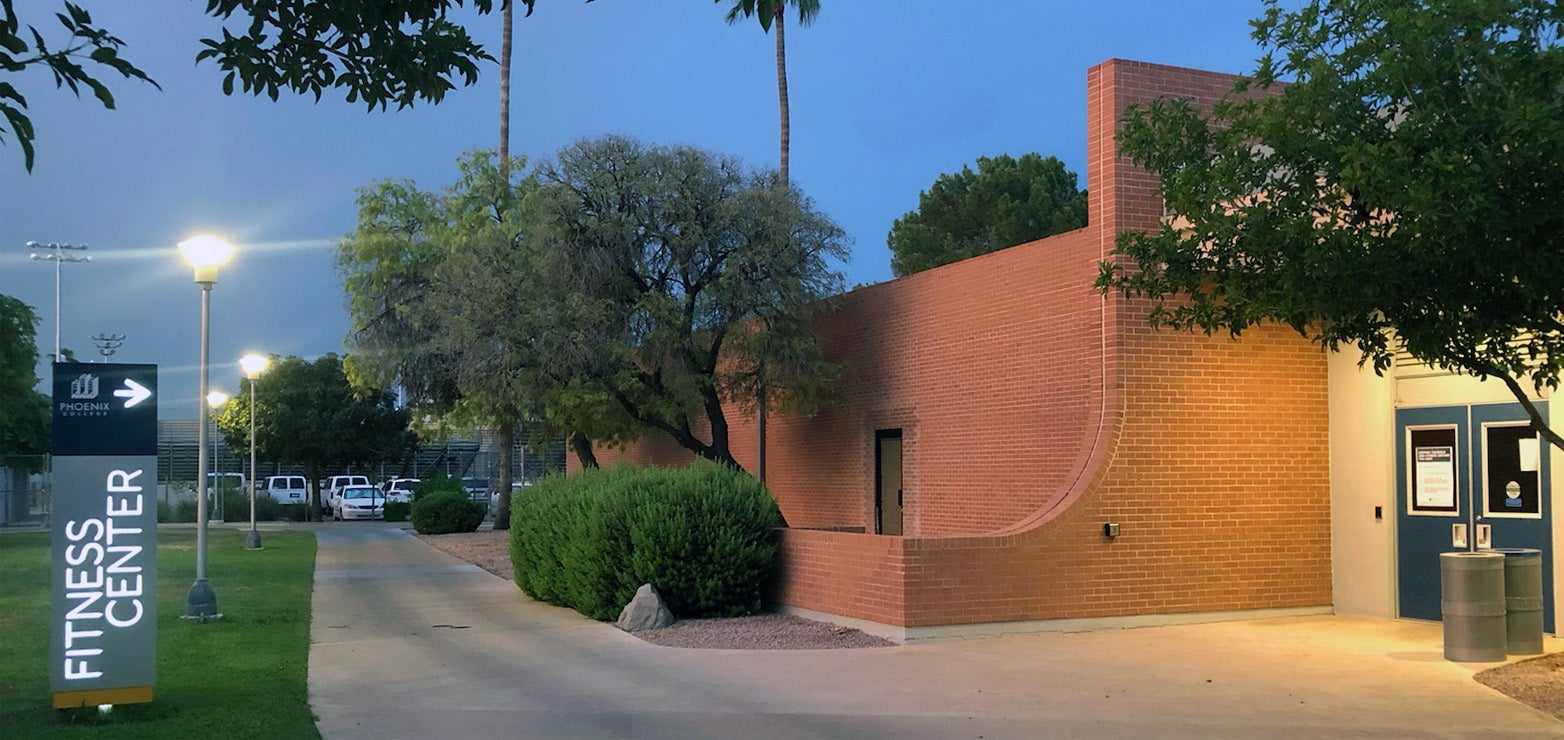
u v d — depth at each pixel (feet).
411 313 110.63
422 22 22.71
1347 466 48.08
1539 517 41.50
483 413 97.91
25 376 140.15
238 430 177.68
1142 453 45.83
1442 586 37.88
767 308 75.72
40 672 36.47
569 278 76.07
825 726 29.17
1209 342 47.32
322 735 28.48
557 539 54.85
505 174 114.21
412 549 96.89
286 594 60.08
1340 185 29.84
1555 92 27.09
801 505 82.48
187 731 28.27
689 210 75.66
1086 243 54.65
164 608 53.31
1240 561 47.06
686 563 48.26
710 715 30.58
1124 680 34.50
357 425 170.40
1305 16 31.30
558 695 33.42
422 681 35.81
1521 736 27.66
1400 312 29.53
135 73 17.71
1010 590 43.11
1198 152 34.04
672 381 76.59
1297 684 33.76
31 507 137.69
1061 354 56.49
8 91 17.10
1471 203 25.03
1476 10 26.89
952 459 65.46
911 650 39.86
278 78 22.21
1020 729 28.58
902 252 146.20
